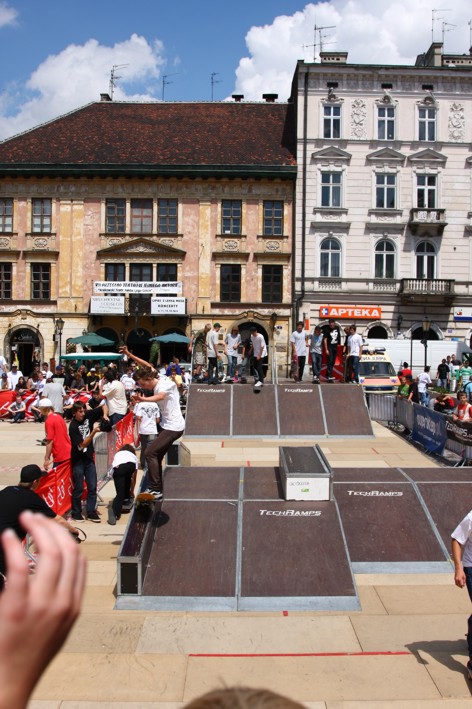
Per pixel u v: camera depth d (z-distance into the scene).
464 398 16.92
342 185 38.84
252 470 11.76
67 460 11.52
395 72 38.59
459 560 6.31
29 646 1.35
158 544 9.05
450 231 38.91
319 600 8.08
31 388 25.48
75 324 39.06
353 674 6.31
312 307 38.72
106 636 7.18
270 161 39.62
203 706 1.41
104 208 39.25
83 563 1.46
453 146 38.88
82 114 42.88
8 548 1.41
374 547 9.51
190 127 42.38
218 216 39.28
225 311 39.00
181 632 7.31
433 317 38.75
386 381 27.16
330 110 38.91
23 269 39.25
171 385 9.63
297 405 20.12
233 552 8.91
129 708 5.71
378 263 38.97
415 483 10.95
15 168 38.59
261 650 6.90
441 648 6.91
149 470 9.70
